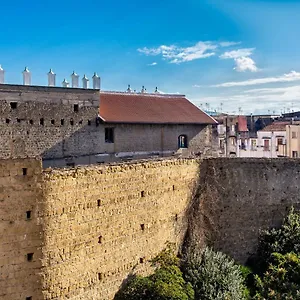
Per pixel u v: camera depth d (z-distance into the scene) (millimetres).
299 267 35406
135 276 33156
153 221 35469
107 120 45094
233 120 83062
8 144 39406
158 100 54594
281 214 44500
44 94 41500
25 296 26219
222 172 43000
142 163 34406
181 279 33125
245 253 43281
